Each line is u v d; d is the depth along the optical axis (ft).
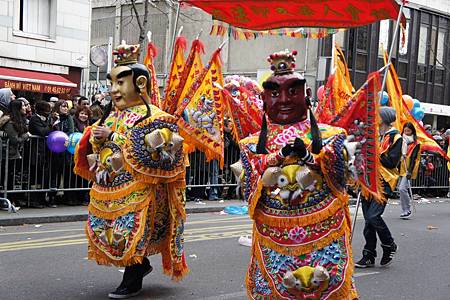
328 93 15.35
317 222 12.51
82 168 17.66
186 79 18.21
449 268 23.04
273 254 12.76
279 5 16.35
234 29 18.80
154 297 17.53
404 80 83.15
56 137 31.83
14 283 18.51
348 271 12.55
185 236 27.86
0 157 30.68
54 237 26.53
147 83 16.92
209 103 18.10
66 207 34.04
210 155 18.25
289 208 12.62
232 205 38.58
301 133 12.79
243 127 14.17
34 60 56.95
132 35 91.20
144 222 16.30
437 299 18.57
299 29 18.45
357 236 29.30
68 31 59.52
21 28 56.65
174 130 16.57
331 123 13.79
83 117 33.35
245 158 13.05
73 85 58.39
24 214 30.73
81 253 23.25
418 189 52.75
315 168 12.47
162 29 85.97
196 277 20.12
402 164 25.91
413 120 31.48
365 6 15.66
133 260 16.25
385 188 21.81
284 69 12.90
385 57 22.71
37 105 32.68
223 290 18.57
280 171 12.44
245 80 24.77
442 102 89.97
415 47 84.12
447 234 31.19
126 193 16.34
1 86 52.85
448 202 50.11
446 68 89.51
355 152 13.44
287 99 12.69
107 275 19.95
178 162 16.98
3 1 54.19
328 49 66.85
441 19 88.28
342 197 12.66
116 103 16.76
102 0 94.84
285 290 12.63
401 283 20.43
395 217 37.52
